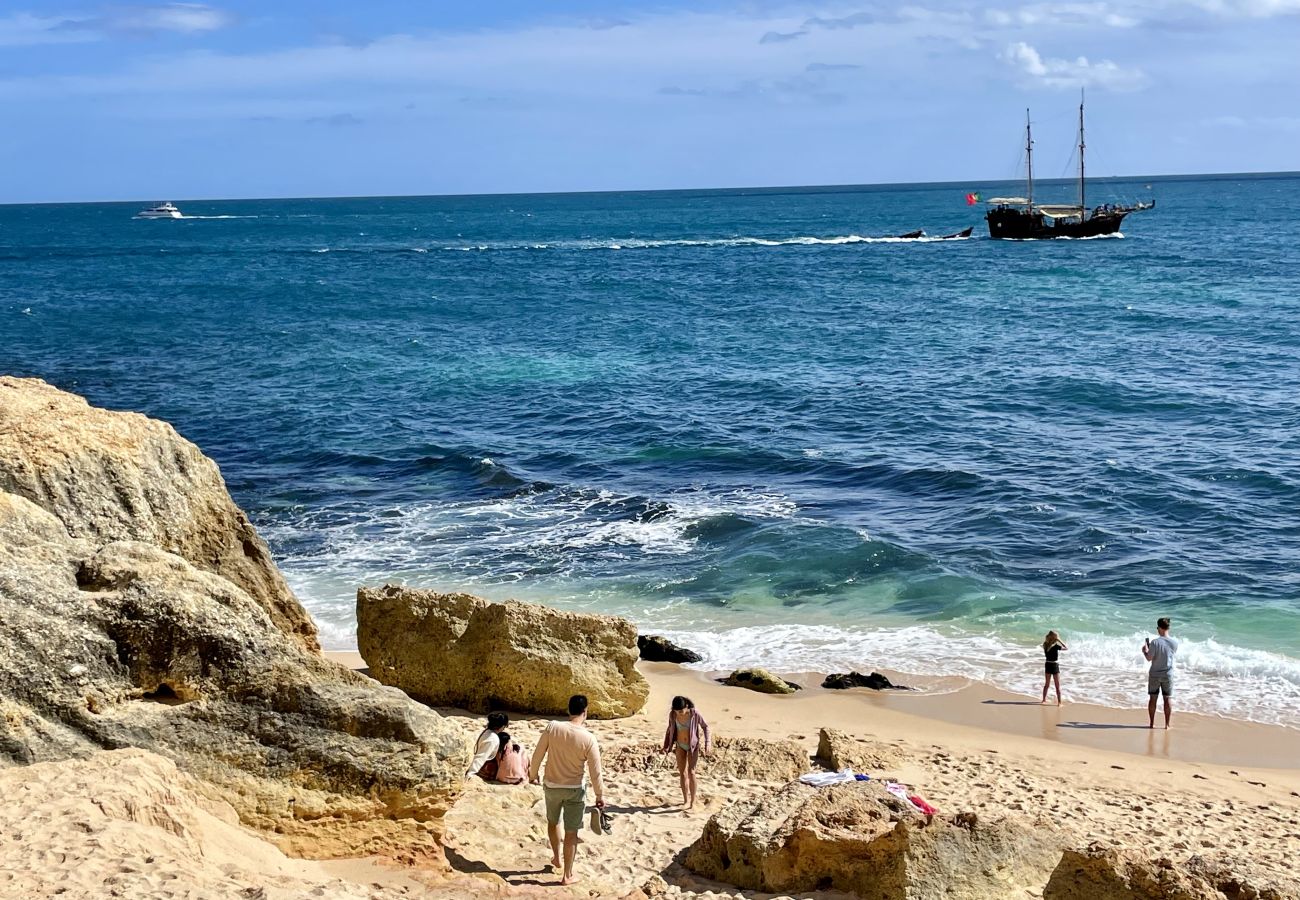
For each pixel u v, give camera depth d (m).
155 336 57.91
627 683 17.08
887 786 12.54
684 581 23.12
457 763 9.80
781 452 33.06
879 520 27.11
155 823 8.29
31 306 71.94
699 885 10.84
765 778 14.33
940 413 38.06
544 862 10.71
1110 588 22.81
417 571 23.64
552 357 50.69
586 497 28.81
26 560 9.43
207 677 9.43
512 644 16.69
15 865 7.35
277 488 30.06
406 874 9.30
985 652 20.02
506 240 143.12
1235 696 18.20
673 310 67.38
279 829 9.22
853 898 10.12
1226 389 40.50
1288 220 151.62
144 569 9.61
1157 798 14.68
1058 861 10.20
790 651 20.09
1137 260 93.62
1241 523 26.39
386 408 39.78
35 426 11.91
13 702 8.78
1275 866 12.44
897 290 76.19
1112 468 30.80
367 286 85.25
